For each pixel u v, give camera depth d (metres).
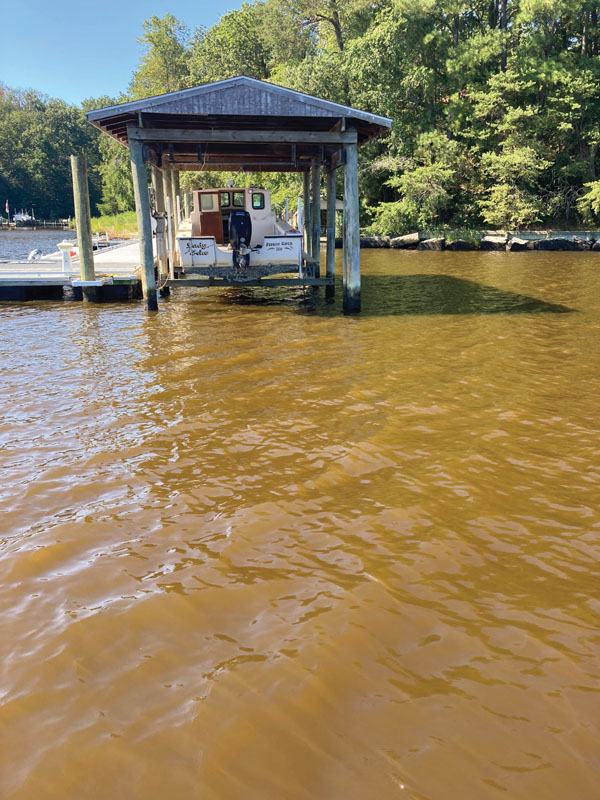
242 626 3.76
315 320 14.04
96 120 13.96
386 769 2.79
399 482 5.65
